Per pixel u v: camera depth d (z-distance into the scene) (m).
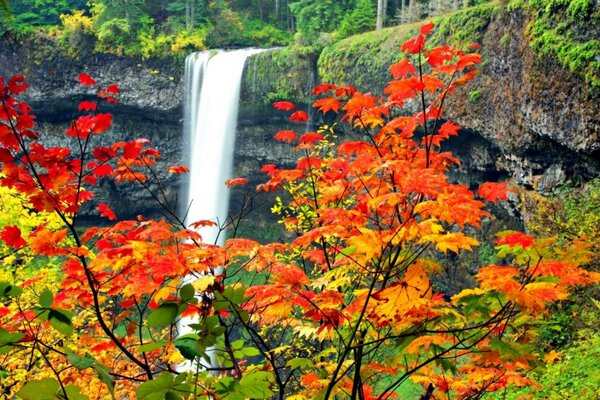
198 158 24.98
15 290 1.65
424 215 2.80
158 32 26.47
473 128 14.39
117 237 3.16
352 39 19.45
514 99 12.70
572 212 9.59
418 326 2.63
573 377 6.15
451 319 2.67
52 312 1.72
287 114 22.88
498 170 15.35
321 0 25.58
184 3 28.52
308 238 2.76
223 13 29.98
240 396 2.06
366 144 3.32
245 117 23.83
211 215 24.72
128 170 3.70
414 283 2.59
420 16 22.91
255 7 34.72
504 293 2.35
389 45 17.39
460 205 2.32
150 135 26.52
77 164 2.85
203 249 2.78
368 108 3.23
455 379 3.38
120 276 3.10
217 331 2.03
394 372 3.26
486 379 3.25
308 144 4.27
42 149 2.77
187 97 25.36
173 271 2.60
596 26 10.27
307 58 21.11
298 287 2.79
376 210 3.06
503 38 13.00
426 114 2.92
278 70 21.83
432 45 15.28
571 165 12.05
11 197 7.30
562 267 2.38
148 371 2.75
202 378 2.25
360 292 2.64
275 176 4.31
